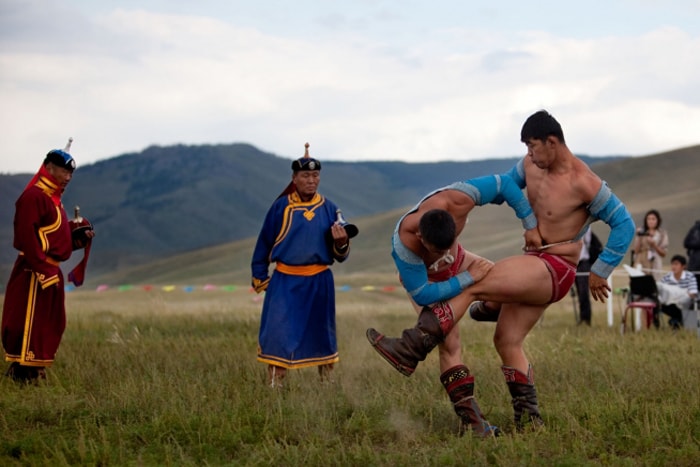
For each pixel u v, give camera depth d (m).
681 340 13.66
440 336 7.48
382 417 8.08
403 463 6.67
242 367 10.60
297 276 10.20
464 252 7.90
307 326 10.12
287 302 10.10
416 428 7.75
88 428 7.64
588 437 7.27
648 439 7.10
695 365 10.35
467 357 11.44
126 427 7.63
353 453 6.82
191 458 6.85
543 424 7.70
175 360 11.00
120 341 12.95
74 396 8.88
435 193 7.57
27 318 10.00
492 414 8.35
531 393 7.90
